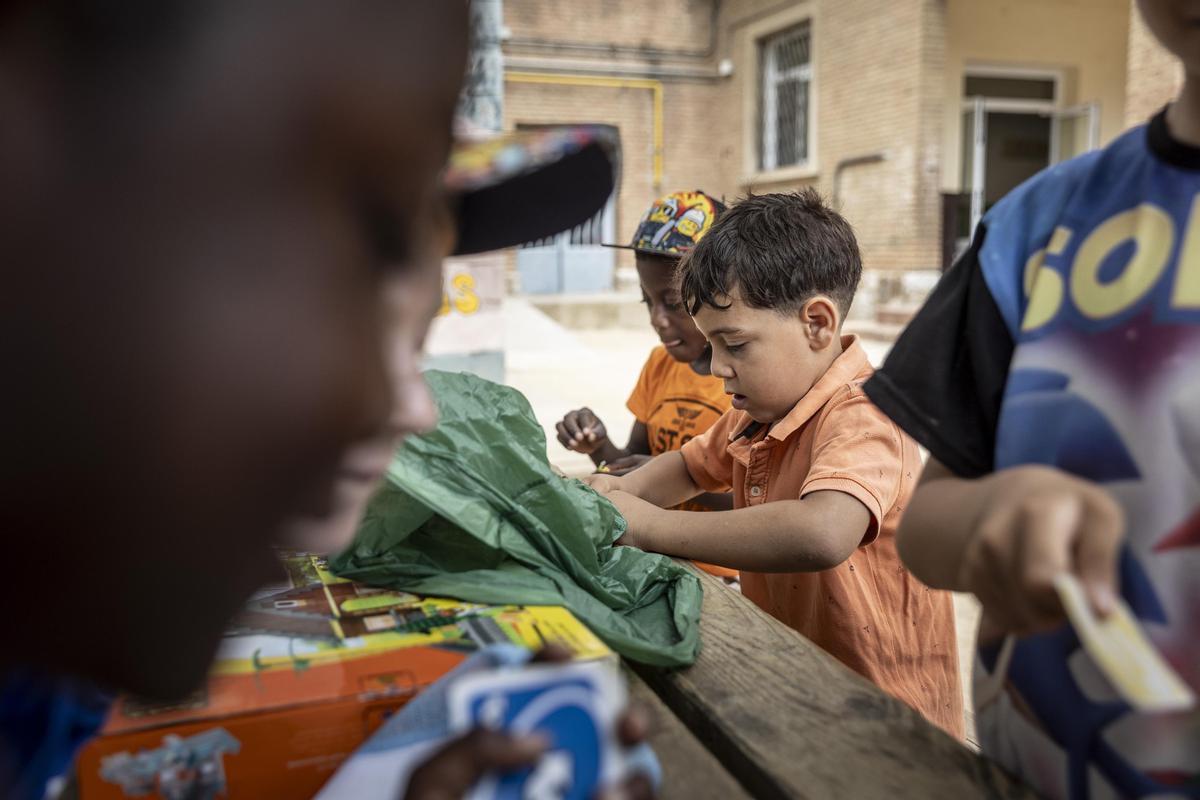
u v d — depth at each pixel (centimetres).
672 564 104
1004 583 49
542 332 832
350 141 32
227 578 33
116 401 30
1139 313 56
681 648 84
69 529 31
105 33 30
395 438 39
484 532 89
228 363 30
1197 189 56
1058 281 61
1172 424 54
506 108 1083
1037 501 49
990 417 65
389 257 36
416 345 39
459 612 82
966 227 960
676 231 161
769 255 118
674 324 166
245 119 30
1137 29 678
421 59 34
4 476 30
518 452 93
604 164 48
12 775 48
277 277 31
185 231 30
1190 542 54
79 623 32
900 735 72
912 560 61
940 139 895
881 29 913
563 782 40
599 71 1105
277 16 31
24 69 30
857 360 124
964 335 67
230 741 63
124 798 61
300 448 32
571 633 77
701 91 1148
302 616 81
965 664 237
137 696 35
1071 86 966
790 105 1082
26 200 29
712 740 75
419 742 56
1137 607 55
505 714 40
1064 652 60
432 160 36
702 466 142
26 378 29
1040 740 62
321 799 55
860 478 109
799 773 67
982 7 914
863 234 959
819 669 83
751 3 1079
